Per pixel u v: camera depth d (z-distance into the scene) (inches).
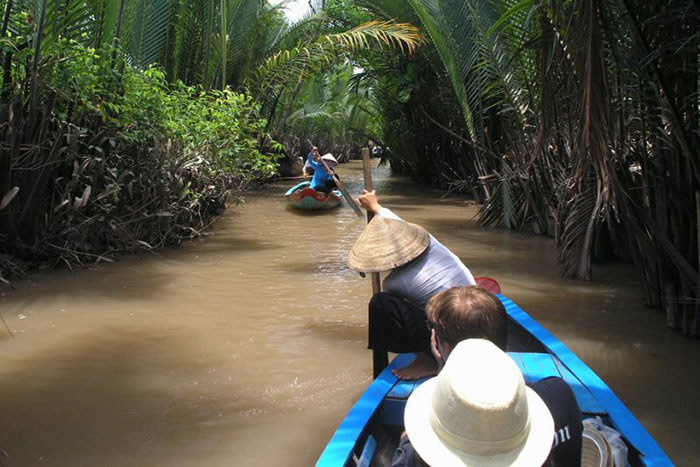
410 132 784.9
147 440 133.1
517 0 310.0
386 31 566.3
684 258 194.2
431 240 135.9
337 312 224.7
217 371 170.2
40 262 282.2
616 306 233.9
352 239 381.4
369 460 101.6
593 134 165.5
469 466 61.9
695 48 174.9
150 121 342.0
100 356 180.7
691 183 191.5
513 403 61.9
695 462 125.3
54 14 261.7
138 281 266.7
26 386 159.9
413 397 73.2
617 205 232.8
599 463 84.5
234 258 317.4
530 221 421.1
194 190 382.6
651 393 157.6
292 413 145.9
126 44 367.2
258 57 717.9
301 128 1295.5
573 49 162.9
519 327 152.2
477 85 460.1
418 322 128.0
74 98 288.0
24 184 274.5
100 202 309.4
